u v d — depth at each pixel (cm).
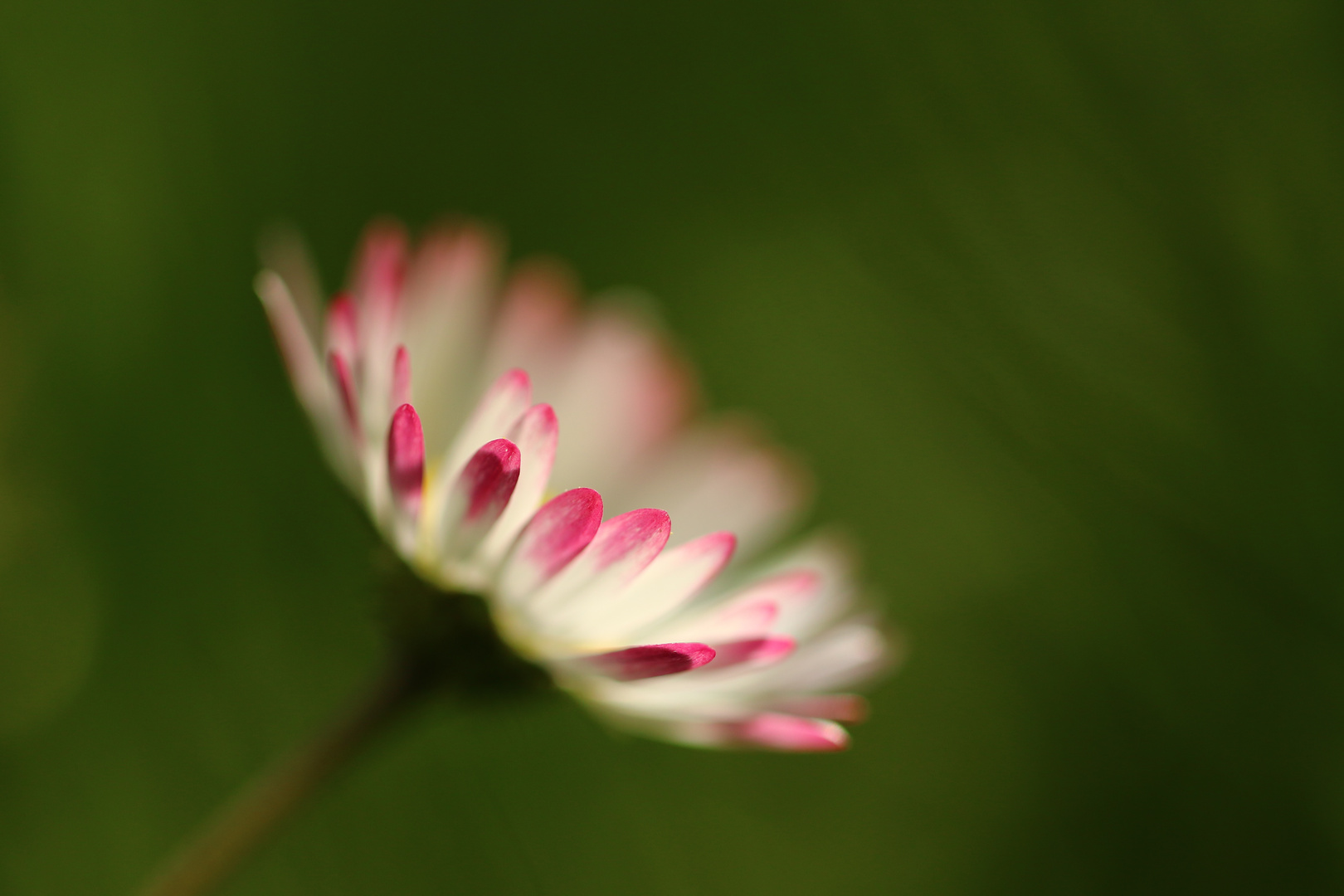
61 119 18
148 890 14
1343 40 16
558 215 24
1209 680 16
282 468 19
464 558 14
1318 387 16
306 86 22
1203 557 16
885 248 17
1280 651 16
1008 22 16
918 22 17
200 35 20
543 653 14
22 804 17
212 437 18
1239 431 16
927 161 17
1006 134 17
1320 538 16
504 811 18
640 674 14
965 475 18
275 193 21
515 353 16
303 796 14
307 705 18
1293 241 16
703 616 14
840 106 17
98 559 17
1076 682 17
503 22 24
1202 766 16
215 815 17
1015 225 16
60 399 18
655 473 16
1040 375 16
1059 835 17
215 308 19
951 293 17
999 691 18
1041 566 17
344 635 18
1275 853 16
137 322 18
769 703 14
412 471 14
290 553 18
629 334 16
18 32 18
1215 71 16
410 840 17
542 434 14
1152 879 17
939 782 18
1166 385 16
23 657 17
